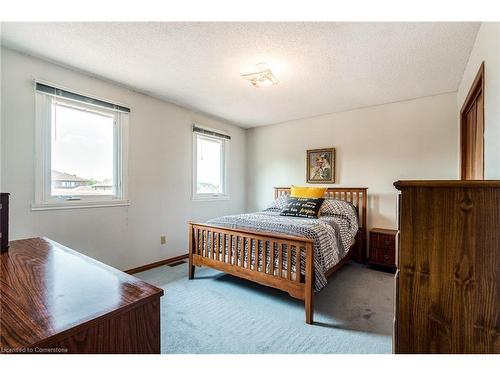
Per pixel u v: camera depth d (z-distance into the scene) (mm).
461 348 803
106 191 2770
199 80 2664
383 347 1581
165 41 1922
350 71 2412
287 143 4340
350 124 3689
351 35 1814
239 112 3824
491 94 1487
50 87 2271
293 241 1985
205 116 3967
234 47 1996
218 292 2418
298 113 3863
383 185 3416
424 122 3139
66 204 2404
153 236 3189
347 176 3703
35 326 606
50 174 2330
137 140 3010
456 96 2936
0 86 2018
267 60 2205
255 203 4742
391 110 3367
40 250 1293
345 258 3111
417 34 1798
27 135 2166
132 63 2287
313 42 1913
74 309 684
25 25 1732
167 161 3363
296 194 3648
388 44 1933
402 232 878
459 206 800
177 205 3504
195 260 2734
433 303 837
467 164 2588
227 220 2773
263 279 2172
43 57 2188
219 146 4332
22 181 2145
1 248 1248
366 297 2332
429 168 3107
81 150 2561
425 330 849
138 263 3021
